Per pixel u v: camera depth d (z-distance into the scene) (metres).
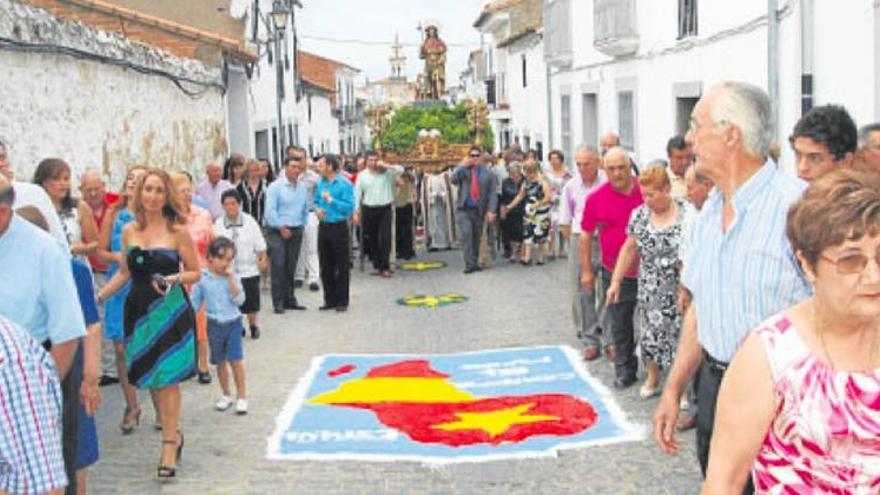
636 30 17.92
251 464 7.48
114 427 8.43
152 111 15.16
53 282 5.09
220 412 8.88
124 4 23.88
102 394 9.51
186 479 7.18
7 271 5.02
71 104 11.71
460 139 23.17
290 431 8.27
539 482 6.94
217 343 8.70
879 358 2.94
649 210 7.92
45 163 8.38
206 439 8.10
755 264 4.10
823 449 2.93
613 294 8.70
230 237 11.58
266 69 26.59
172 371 7.09
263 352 11.32
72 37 11.73
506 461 7.39
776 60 11.20
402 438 8.01
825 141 5.09
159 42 19.11
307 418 8.64
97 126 12.61
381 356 10.98
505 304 13.84
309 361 10.81
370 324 12.88
